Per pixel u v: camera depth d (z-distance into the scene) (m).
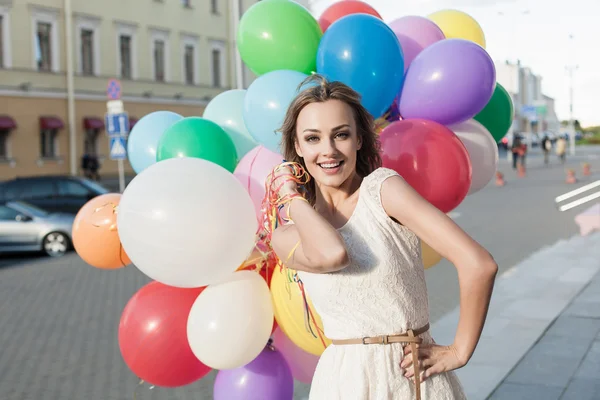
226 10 39.50
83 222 3.61
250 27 3.54
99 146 33.19
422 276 2.20
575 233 12.80
